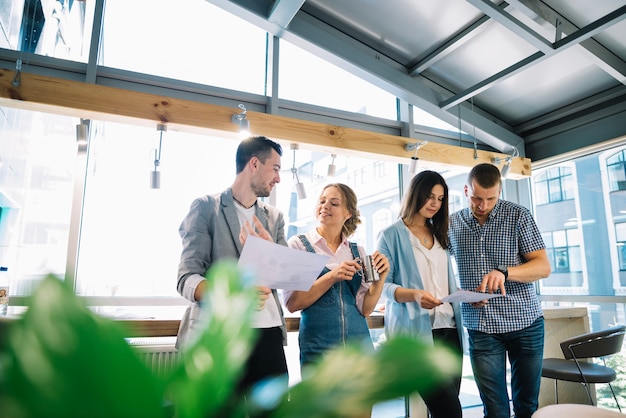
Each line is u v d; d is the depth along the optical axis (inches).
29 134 101.6
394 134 146.3
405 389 8.0
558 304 148.6
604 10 106.3
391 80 135.7
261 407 9.9
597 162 138.9
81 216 102.9
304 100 132.5
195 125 102.3
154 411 7.0
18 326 6.5
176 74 117.6
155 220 109.6
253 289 10.5
